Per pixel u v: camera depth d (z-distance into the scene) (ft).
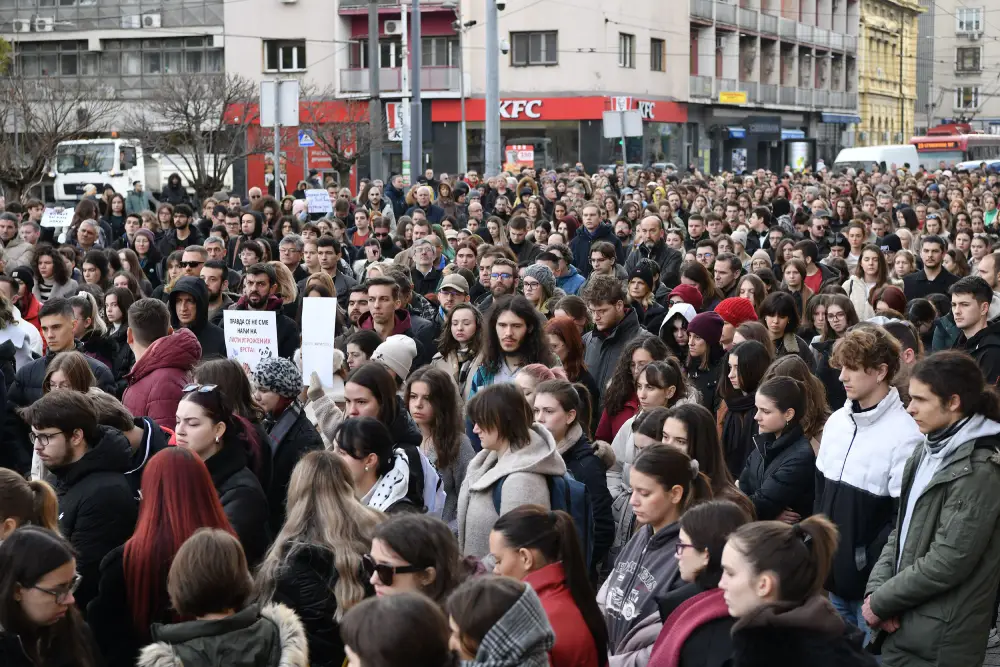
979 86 340.59
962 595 17.38
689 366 29.63
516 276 35.47
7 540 14.89
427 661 11.10
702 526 15.03
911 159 193.47
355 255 53.31
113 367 32.53
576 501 19.52
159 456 17.29
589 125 174.91
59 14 182.09
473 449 23.00
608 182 99.14
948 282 43.55
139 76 181.47
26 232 51.88
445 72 174.09
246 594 14.83
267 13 177.47
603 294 30.73
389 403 22.06
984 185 123.95
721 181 119.65
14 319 31.86
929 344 35.45
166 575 16.71
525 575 15.24
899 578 17.75
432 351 33.17
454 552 14.89
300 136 139.44
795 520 21.70
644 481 17.24
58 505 18.60
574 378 28.09
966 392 17.42
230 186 163.84
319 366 27.78
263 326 30.35
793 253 44.04
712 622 14.53
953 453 17.51
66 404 18.98
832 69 264.52
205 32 178.60
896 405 20.20
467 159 178.91
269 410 23.22
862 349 20.10
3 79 117.50
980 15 338.95
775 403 21.84
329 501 17.38
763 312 31.42
